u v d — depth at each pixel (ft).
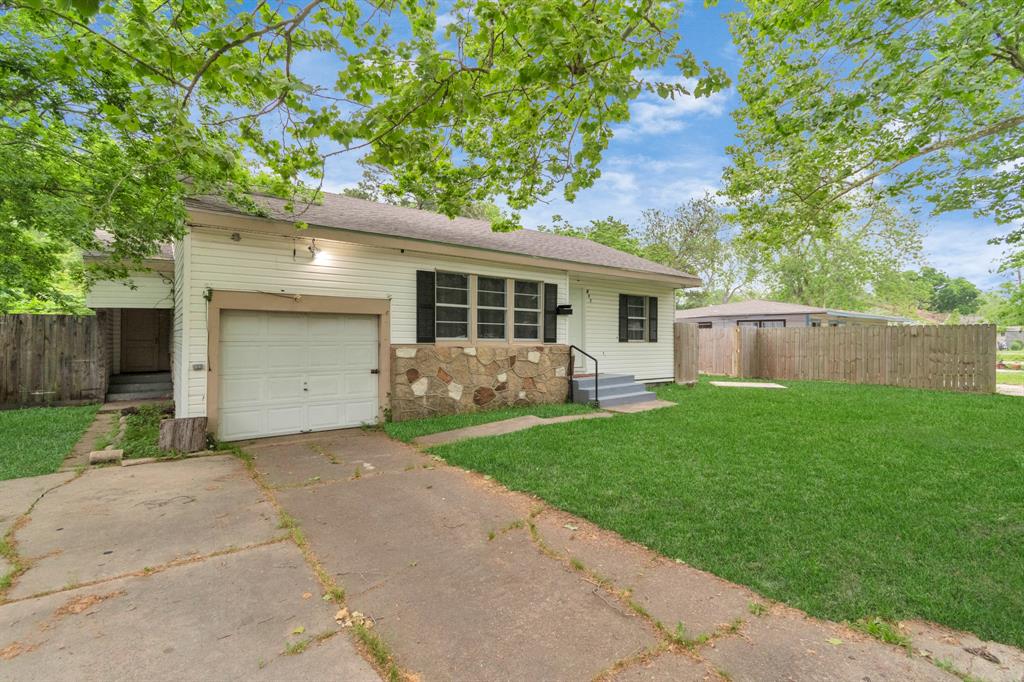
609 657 6.61
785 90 19.42
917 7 15.23
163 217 18.13
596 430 21.18
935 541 9.95
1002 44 14.64
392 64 11.39
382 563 9.56
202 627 7.37
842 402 28.32
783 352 46.50
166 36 10.23
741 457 16.57
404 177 19.01
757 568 9.02
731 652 6.67
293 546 10.39
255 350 21.12
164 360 40.96
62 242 22.45
